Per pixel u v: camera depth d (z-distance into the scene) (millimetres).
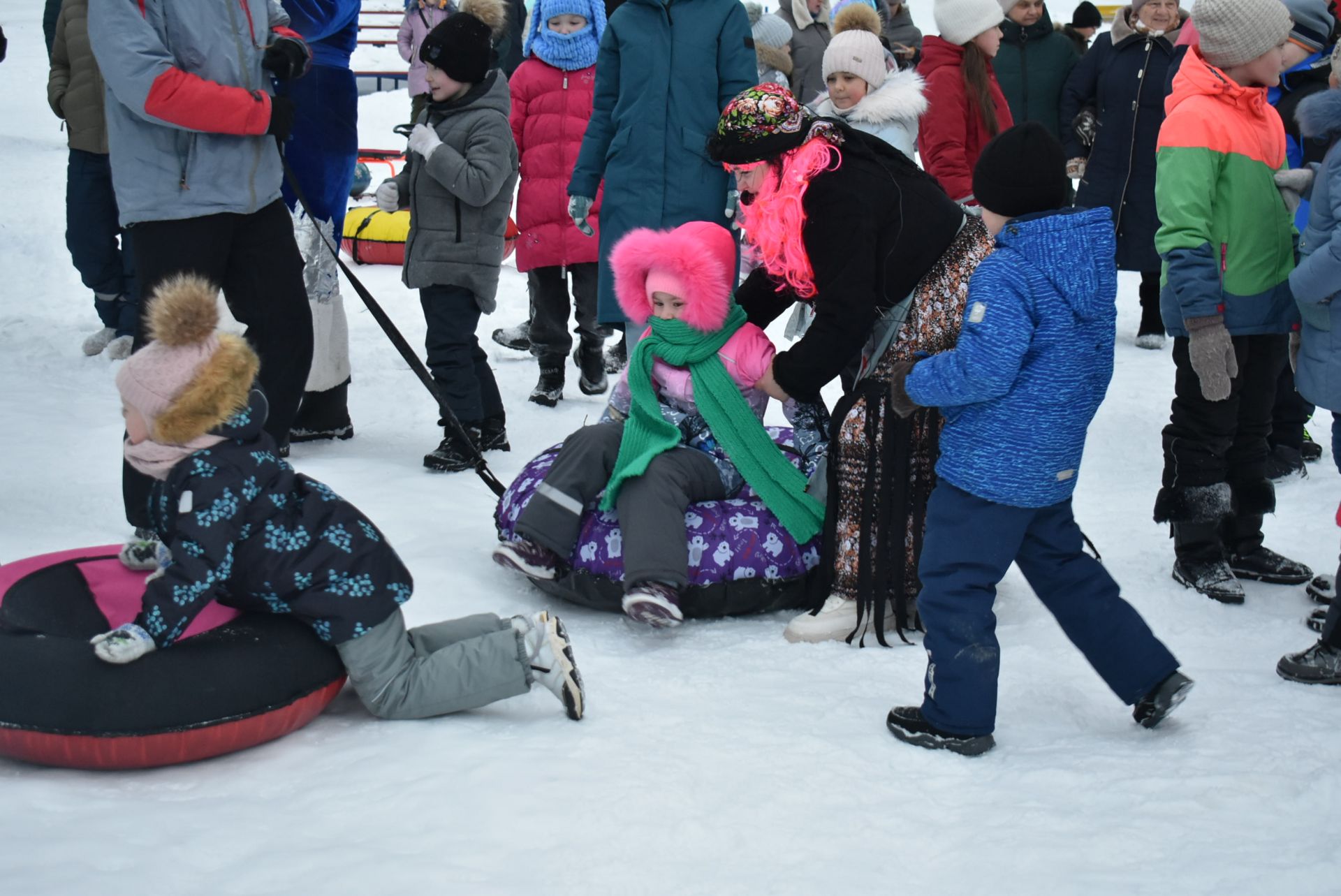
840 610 3654
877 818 2547
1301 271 3617
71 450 5066
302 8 5078
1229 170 3949
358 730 2951
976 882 2305
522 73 6176
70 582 3000
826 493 3795
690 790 2627
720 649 3562
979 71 6078
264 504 2793
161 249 4281
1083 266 2893
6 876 2164
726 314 3775
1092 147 7438
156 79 4012
